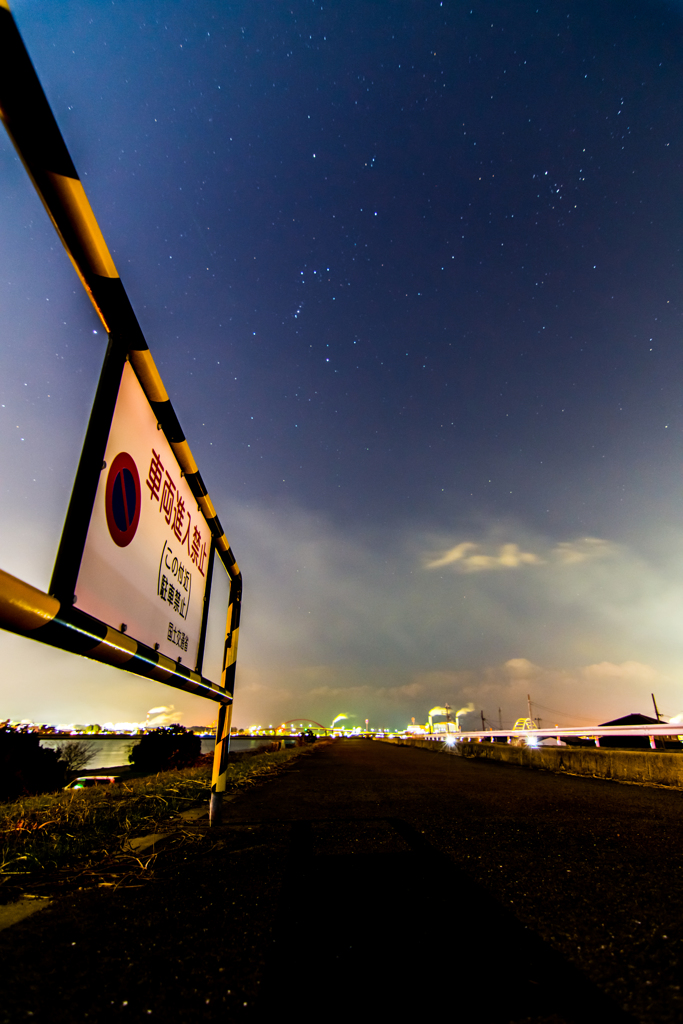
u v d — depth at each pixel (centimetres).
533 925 157
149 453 216
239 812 403
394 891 193
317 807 426
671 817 359
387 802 452
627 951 139
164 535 244
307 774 789
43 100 116
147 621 217
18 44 109
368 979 124
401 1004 112
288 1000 115
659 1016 106
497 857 244
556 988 119
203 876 217
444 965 131
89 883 209
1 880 213
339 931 154
